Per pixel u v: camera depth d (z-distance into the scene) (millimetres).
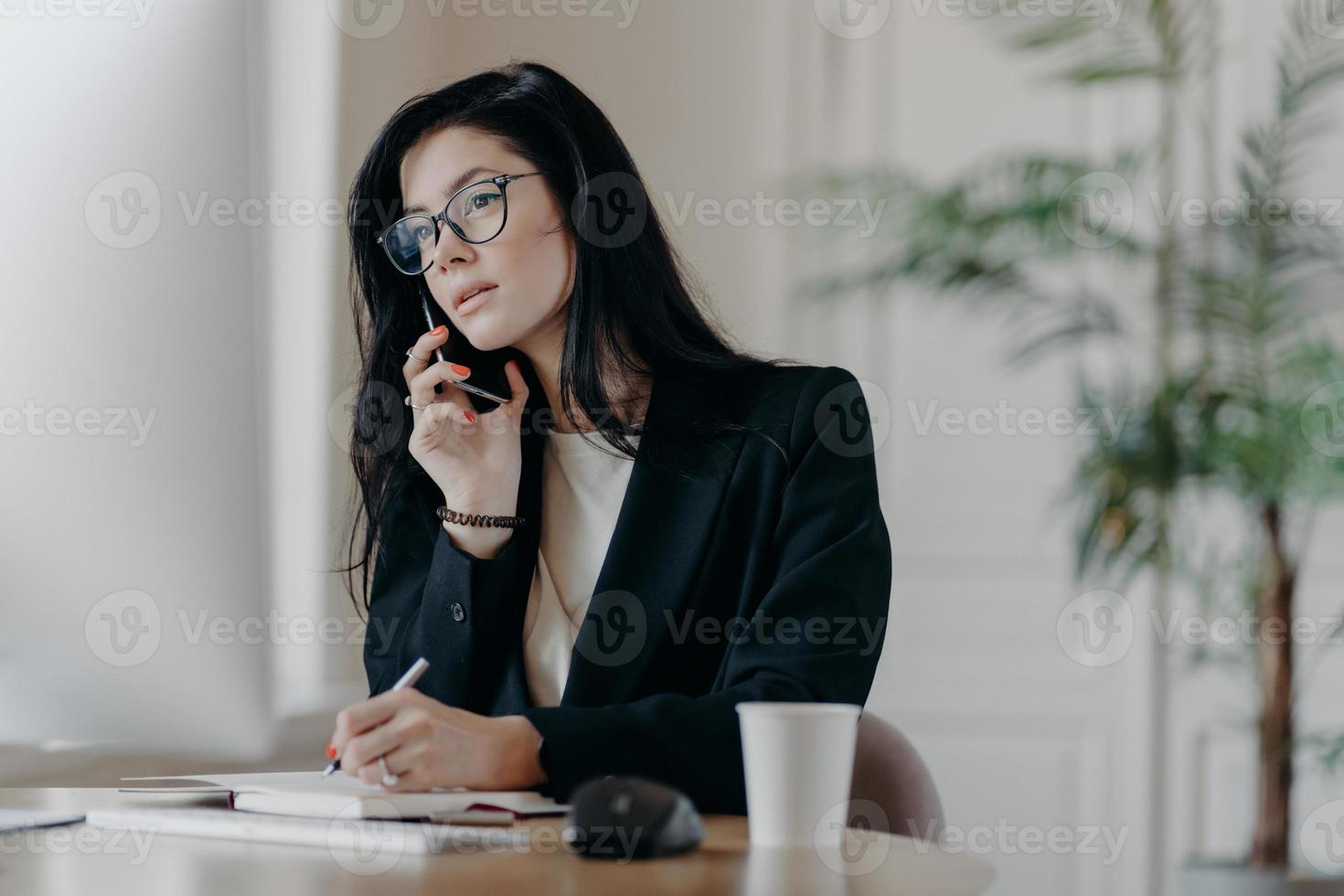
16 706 1863
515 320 1596
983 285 2834
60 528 1942
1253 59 3211
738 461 1551
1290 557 2979
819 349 3432
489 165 1608
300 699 2727
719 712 1219
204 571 2182
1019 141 3359
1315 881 2617
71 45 2209
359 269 1754
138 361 2166
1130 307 3189
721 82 3523
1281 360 2643
